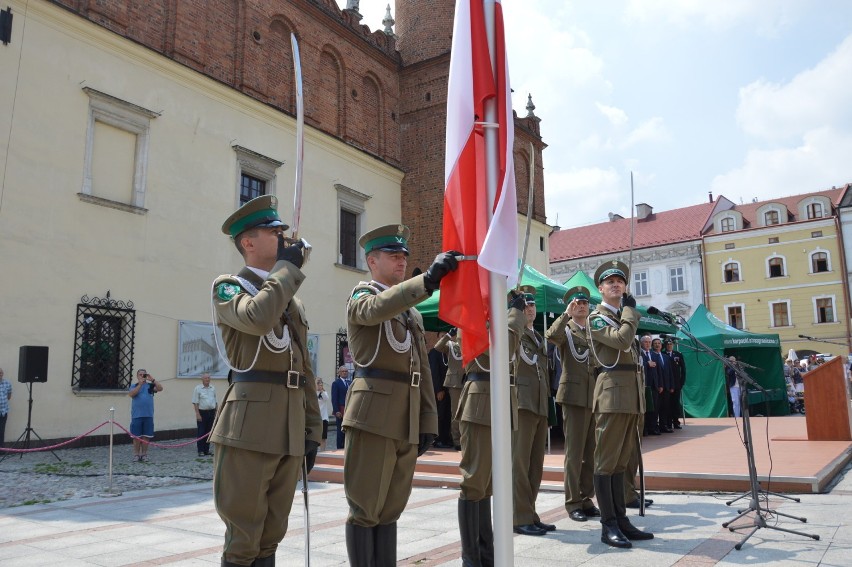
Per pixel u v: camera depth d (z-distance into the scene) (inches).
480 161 121.8
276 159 748.0
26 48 524.1
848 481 303.7
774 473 290.8
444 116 951.6
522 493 222.1
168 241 616.4
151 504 306.7
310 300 773.3
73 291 537.0
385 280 162.1
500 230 113.5
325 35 858.1
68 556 204.5
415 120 975.0
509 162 118.4
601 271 224.4
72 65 555.2
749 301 1736.0
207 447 520.4
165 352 601.3
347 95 886.4
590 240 1994.3
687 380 786.2
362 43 916.0
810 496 269.1
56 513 286.2
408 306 137.3
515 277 113.1
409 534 227.0
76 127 552.7
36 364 470.9
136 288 583.8
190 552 208.2
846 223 1657.2
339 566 187.8
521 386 227.1
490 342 112.0
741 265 1753.2
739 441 448.8
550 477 326.0
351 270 839.7
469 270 119.6
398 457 154.1
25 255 508.4
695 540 203.2
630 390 210.1
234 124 700.0
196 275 639.1
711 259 1786.4
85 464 450.3
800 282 1689.2
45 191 525.7
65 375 524.7
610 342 208.2
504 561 105.8
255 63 745.6
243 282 128.2
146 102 612.7
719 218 1802.4
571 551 194.5
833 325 1646.2
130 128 595.8
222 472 121.2
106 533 240.5
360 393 150.7
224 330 127.6
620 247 1904.5
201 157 658.8
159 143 619.2
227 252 673.0
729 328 806.5
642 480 240.5
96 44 575.2
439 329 547.5
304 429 130.2
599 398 211.8
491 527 190.2
